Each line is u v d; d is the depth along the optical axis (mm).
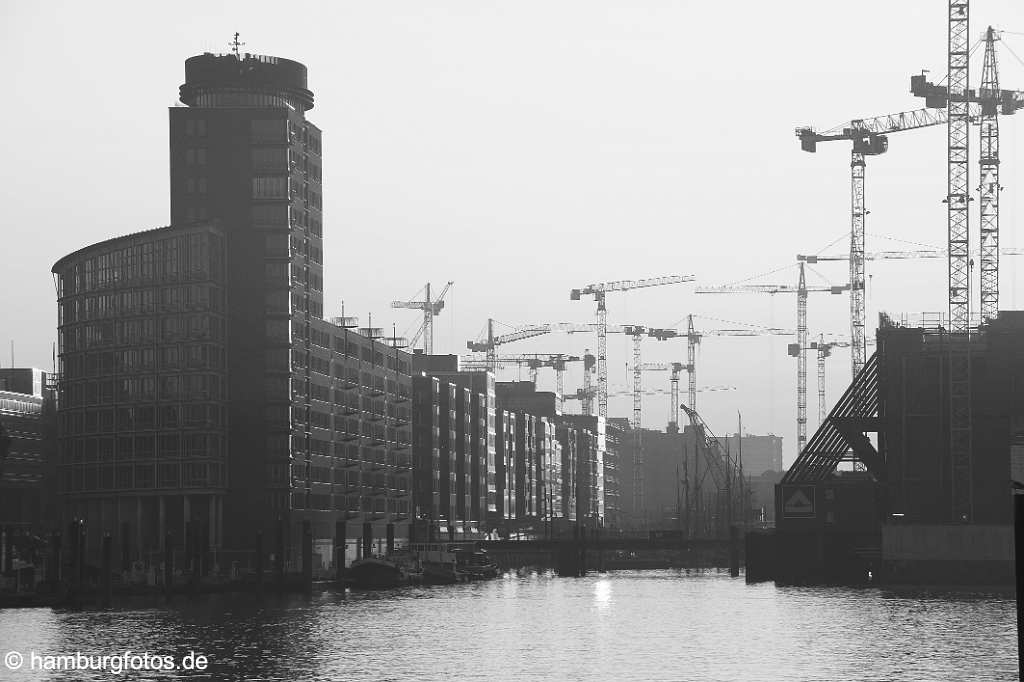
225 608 168750
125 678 109250
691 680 108375
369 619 157625
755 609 172375
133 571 194750
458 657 122125
